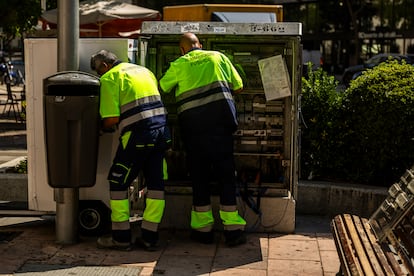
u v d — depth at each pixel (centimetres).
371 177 737
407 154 713
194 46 611
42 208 627
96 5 1390
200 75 592
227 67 603
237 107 666
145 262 555
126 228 582
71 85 542
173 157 675
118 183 574
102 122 582
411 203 447
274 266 550
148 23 633
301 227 672
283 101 657
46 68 609
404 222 451
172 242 616
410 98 702
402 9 4166
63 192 591
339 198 709
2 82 2650
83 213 622
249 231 648
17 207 680
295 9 4772
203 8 1059
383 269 403
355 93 729
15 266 539
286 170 652
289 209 644
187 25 631
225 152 595
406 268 405
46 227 661
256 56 657
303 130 752
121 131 570
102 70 584
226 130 596
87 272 528
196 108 590
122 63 585
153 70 665
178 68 597
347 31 4481
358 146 734
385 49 4291
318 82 762
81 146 555
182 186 657
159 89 635
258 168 668
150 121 570
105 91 563
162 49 668
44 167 621
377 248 446
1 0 1483
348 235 471
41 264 545
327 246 606
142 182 646
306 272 537
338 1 4428
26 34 1831
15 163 852
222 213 605
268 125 662
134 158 571
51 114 548
